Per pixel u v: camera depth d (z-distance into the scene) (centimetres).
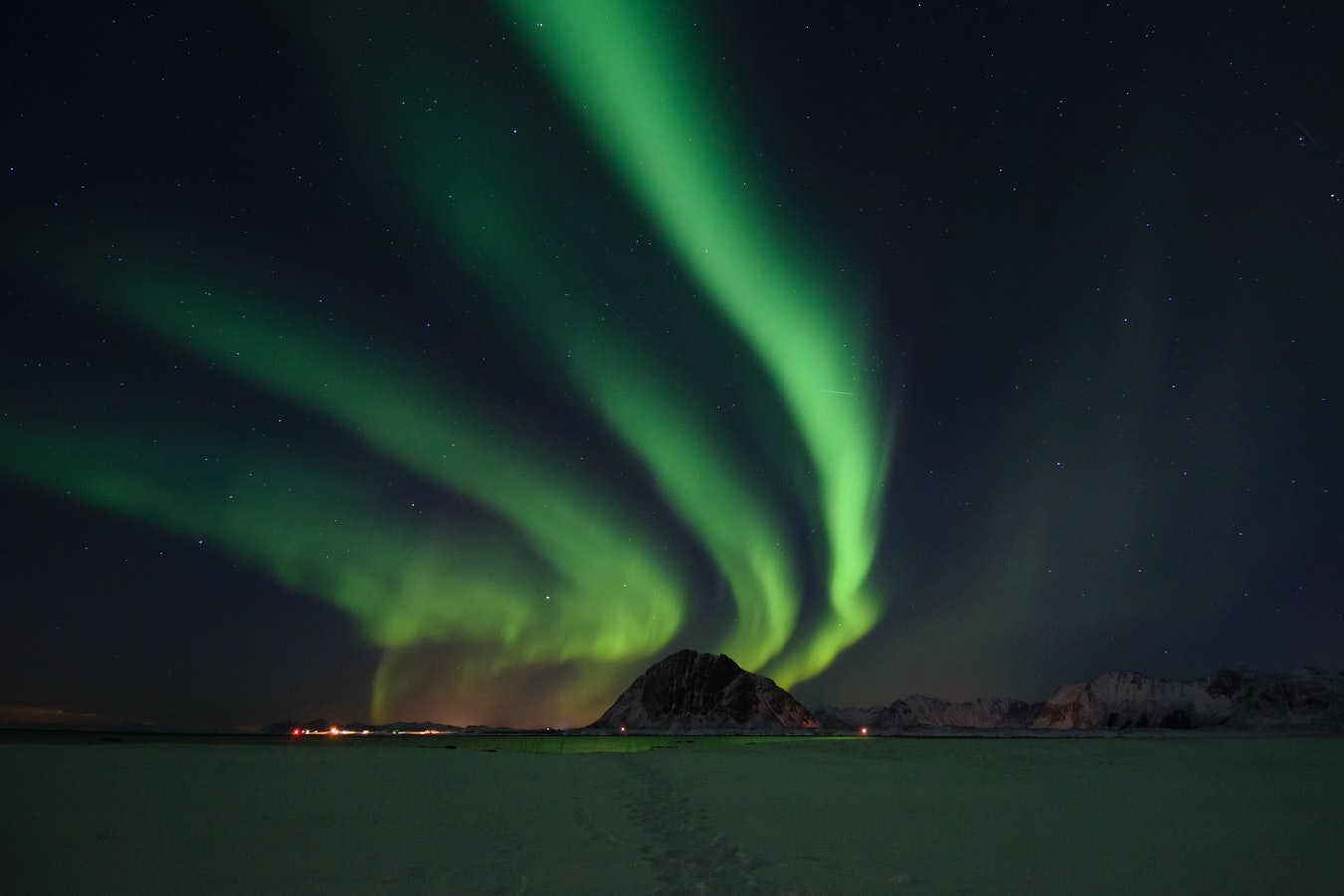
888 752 4112
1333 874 1142
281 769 2752
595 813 1812
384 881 1105
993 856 1277
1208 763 3531
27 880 1098
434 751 3906
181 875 1137
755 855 1284
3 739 4994
